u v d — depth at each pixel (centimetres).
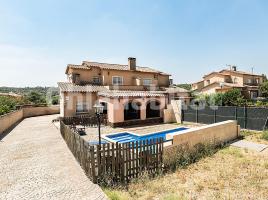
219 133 1173
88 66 2778
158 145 800
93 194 569
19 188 614
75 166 802
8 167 802
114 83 2830
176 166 824
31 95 4888
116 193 575
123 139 1530
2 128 1673
